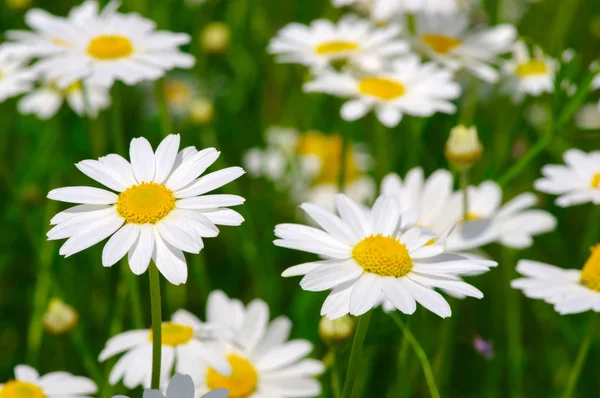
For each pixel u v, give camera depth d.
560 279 0.59
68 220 0.55
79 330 0.63
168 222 0.55
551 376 0.68
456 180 0.65
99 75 0.65
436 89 0.67
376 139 0.71
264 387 0.60
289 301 0.71
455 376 0.68
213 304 0.62
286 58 0.69
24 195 0.69
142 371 0.59
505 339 0.68
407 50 0.69
